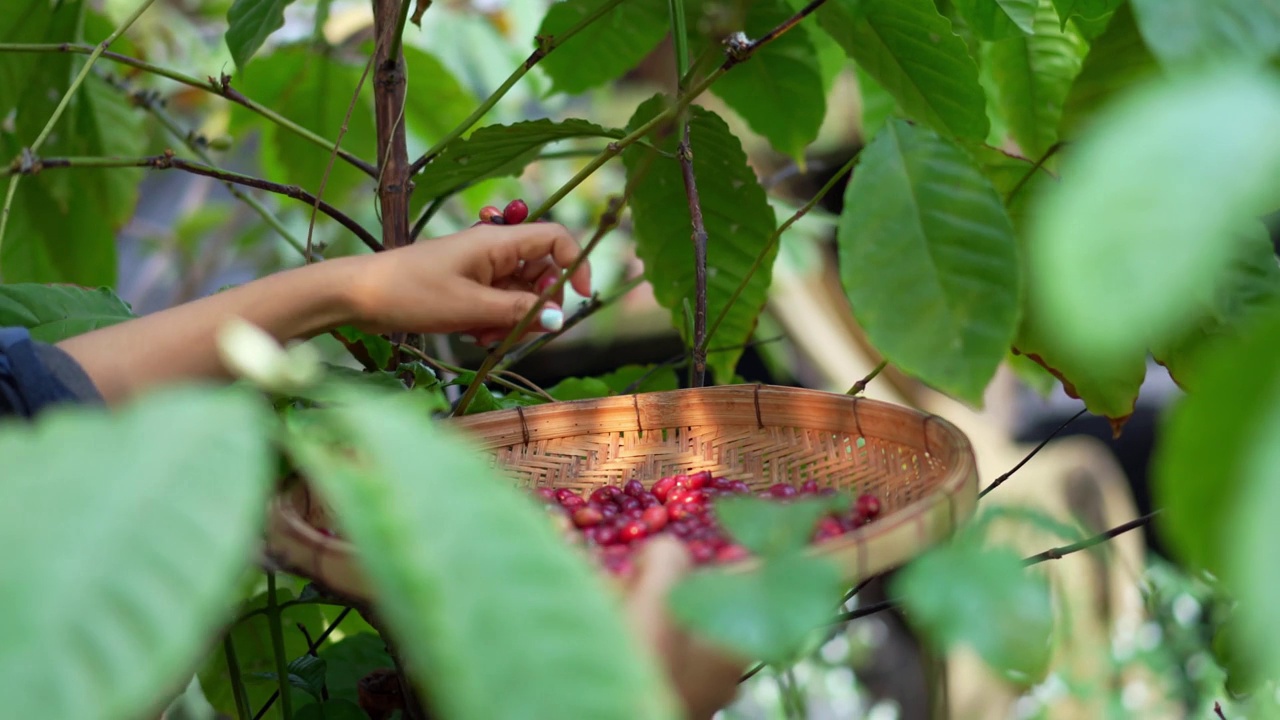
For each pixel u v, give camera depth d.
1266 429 0.80
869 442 1.59
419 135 2.14
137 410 1.05
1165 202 0.74
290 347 1.55
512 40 2.94
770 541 1.24
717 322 1.71
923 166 1.36
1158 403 3.41
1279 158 0.74
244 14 1.71
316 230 2.77
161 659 0.86
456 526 1.01
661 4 1.92
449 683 0.94
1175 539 0.95
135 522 0.93
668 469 1.66
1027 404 3.41
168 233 3.04
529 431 1.66
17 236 2.02
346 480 1.09
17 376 1.45
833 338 3.05
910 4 1.64
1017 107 1.88
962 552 1.23
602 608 1.00
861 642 2.92
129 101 2.02
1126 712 2.14
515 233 1.57
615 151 1.64
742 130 3.28
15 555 0.90
